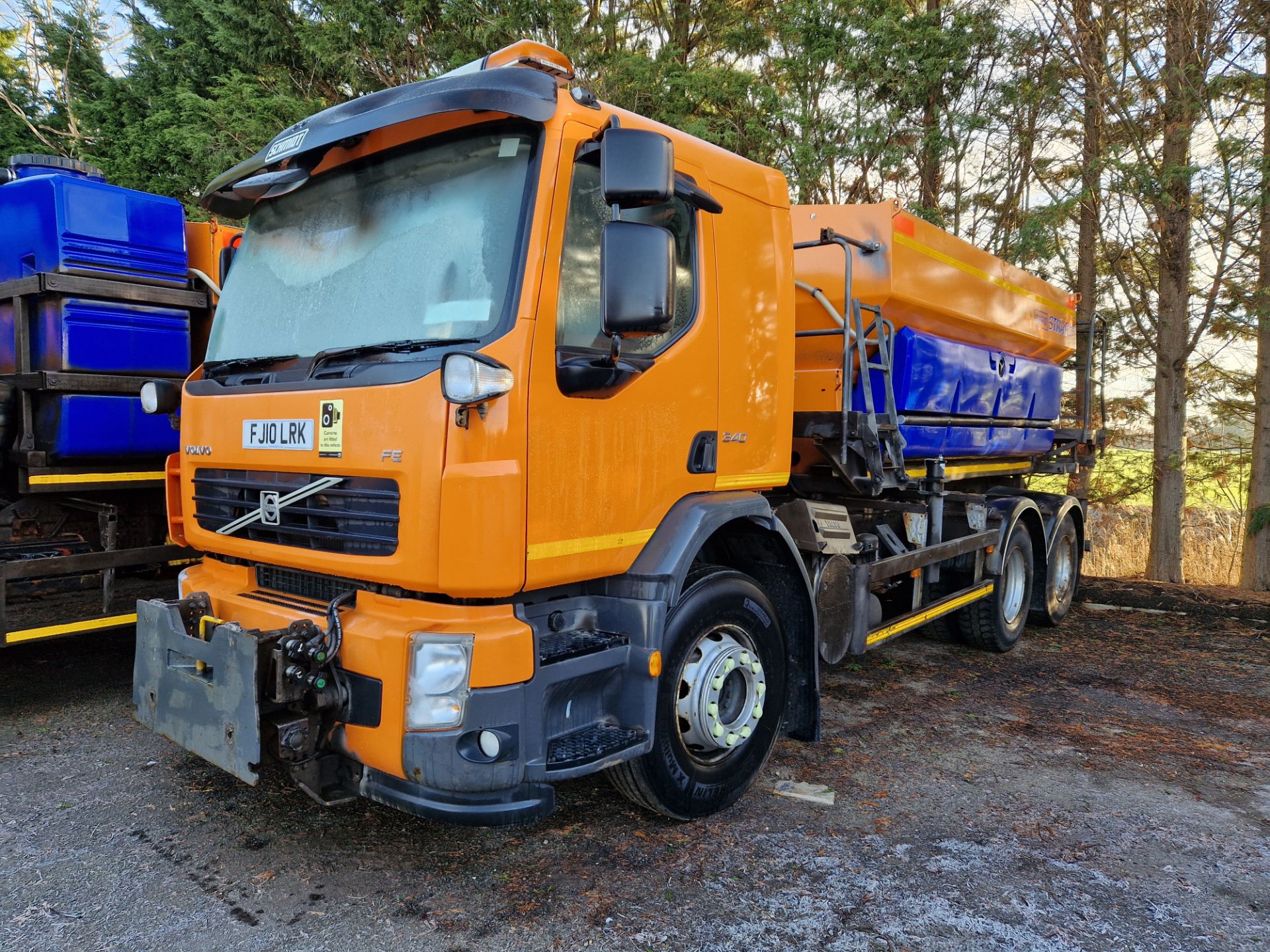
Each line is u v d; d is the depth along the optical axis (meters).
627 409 3.12
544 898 3.01
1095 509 12.03
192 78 13.59
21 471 4.55
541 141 2.89
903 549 5.46
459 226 2.97
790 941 2.79
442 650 2.68
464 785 2.68
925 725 4.98
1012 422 7.01
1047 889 3.16
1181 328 10.07
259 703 2.75
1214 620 8.19
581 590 3.26
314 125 3.32
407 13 11.55
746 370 3.75
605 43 12.70
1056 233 10.48
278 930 2.78
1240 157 9.01
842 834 3.55
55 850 3.26
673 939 2.79
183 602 3.31
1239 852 3.48
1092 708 5.39
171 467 3.91
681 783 3.45
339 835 3.43
